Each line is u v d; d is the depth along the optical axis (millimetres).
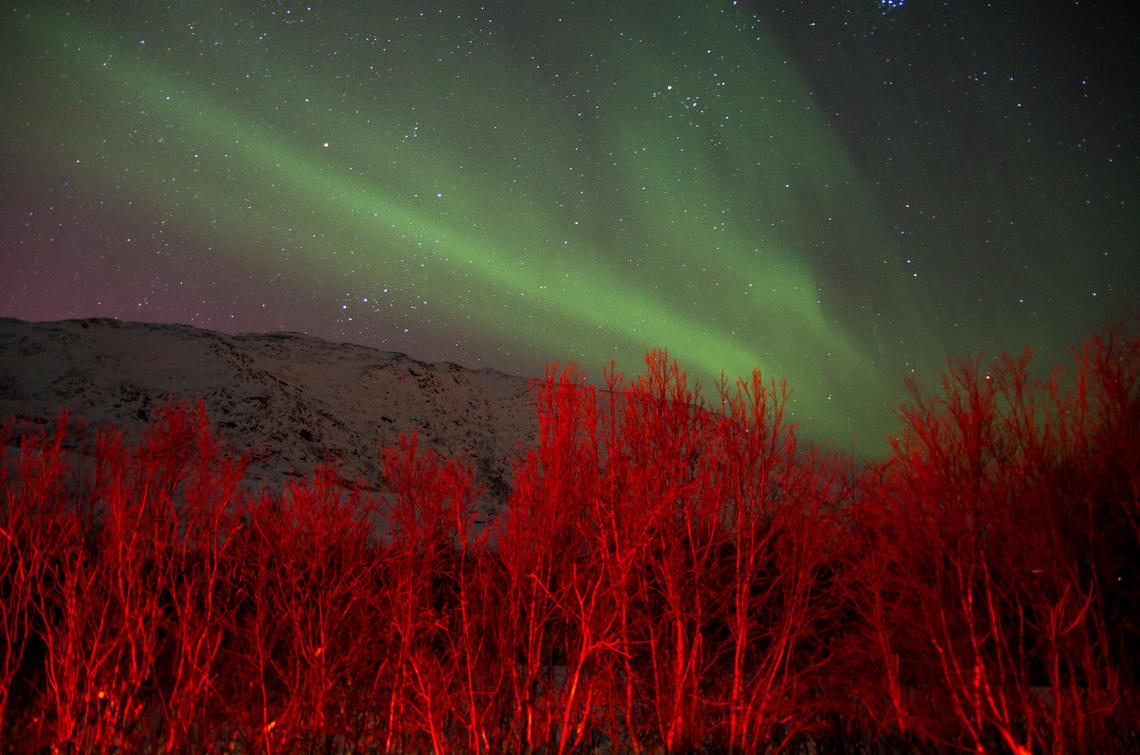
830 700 5055
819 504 5051
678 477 5117
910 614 4832
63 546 4973
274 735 4883
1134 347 5020
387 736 5090
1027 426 4992
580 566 5082
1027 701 4289
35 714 4793
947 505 4773
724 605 5047
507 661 5062
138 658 5266
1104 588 4914
